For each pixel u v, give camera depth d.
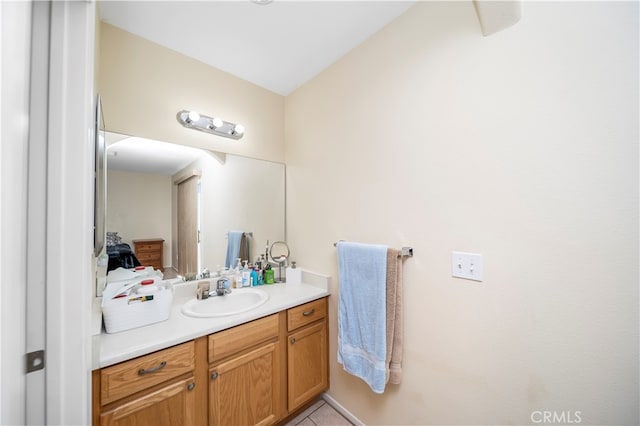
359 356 1.43
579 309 0.87
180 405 1.12
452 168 1.17
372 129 1.52
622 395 0.80
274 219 2.14
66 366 0.68
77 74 0.70
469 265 1.12
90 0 0.73
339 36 1.55
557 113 0.91
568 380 0.89
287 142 2.21
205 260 1.79
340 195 1.72
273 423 1.45
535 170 0.95
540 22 0.94
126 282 1.42
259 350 1.40
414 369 1.31
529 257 0.96
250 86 2.02
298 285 1.91
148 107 1.56
